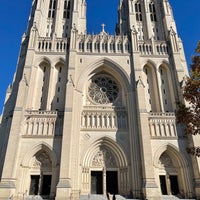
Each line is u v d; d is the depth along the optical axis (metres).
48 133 47.88
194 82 27.70
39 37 60.97
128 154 47.53
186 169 45.72
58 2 71.50
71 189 41.59
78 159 45.97
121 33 70.38
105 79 60.06
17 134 45.38
